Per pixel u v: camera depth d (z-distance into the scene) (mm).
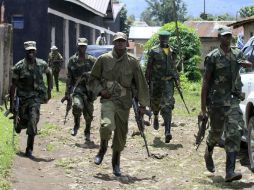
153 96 10906
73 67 10656
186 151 9883
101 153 8172
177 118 14430
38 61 9078
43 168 8414
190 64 28219
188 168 8602
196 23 52000
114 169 8094
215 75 7512
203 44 50031
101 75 7930
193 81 28328
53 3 27016
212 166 7988
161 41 10750
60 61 21172
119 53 7832
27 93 9008
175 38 27906
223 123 7566
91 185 7520
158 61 10656
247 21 24141
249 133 8258
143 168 8586
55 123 12852
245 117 8477
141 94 7938
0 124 11047
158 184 7645
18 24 26109
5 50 14891
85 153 9617
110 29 46938
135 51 55938
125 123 7938
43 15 26047
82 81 10523
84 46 10539
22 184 7160
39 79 9055
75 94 10555
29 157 8984
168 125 10438
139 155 9508
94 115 14586
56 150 9797
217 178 7875
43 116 14094
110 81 7840
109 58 7828
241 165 8688
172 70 10703
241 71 9297
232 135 7301
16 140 9891
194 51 28266
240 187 7348
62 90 21906
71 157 9211
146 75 10789
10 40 15164
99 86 7891
